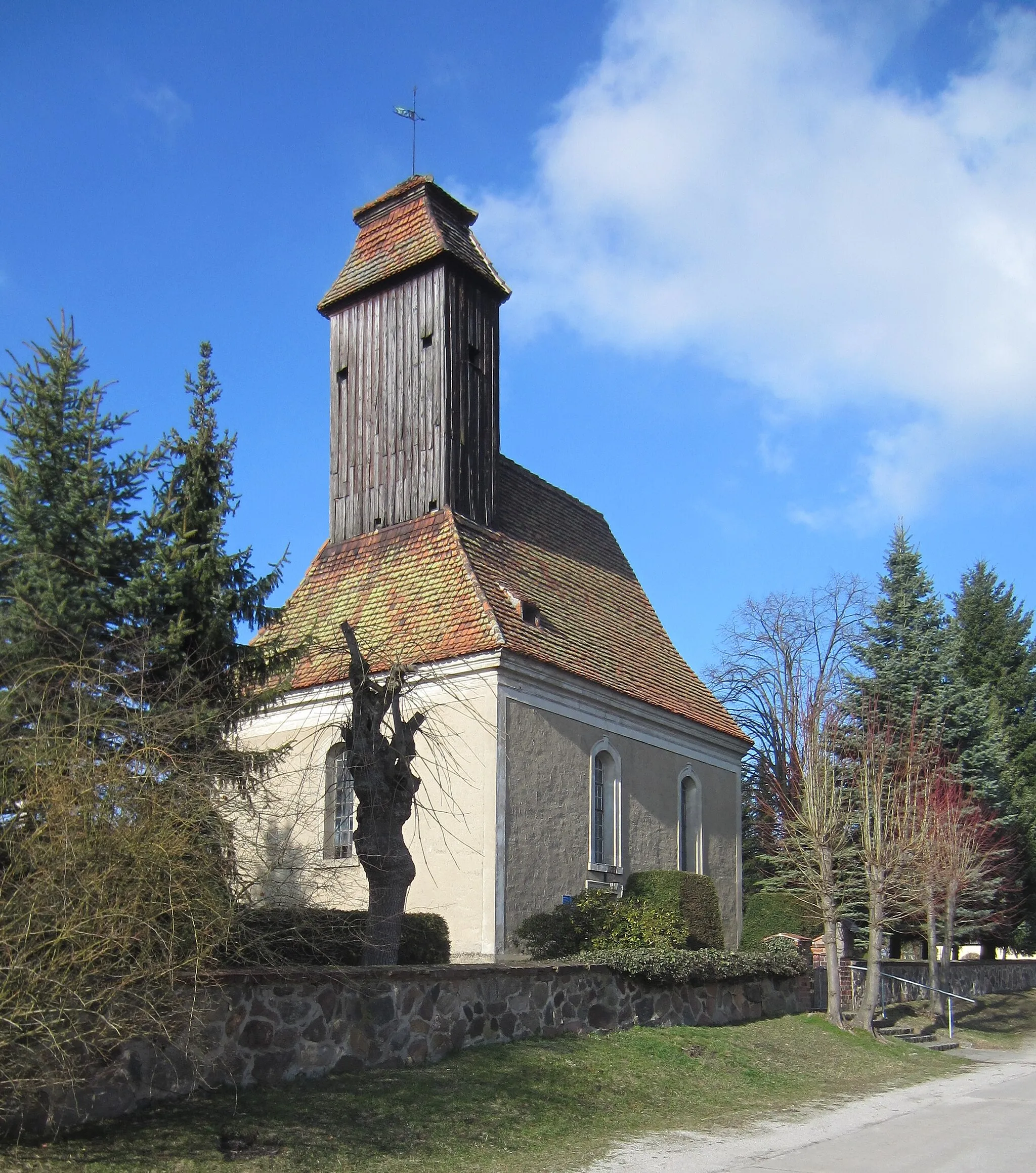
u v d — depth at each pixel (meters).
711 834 28.98
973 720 36.41
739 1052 18.00
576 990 16.95
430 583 24.48
